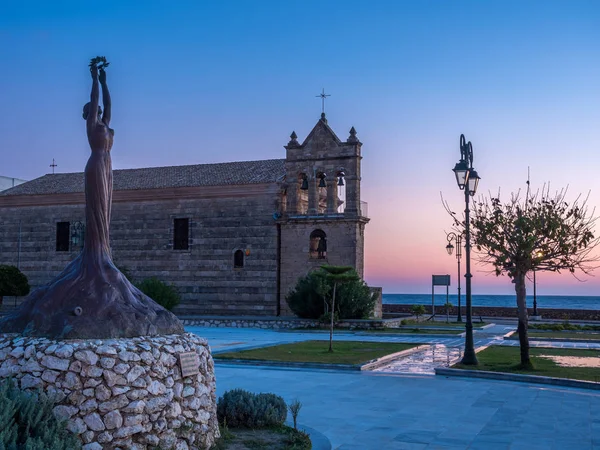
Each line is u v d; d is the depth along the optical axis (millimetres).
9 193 58562
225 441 12195
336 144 50062
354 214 49031
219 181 53438
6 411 8695
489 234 24453
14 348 10219
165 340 11062
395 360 27438
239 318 48938
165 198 54406
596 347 33875
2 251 58469
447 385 20156
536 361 26312
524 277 24266
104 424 9734
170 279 53812
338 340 37094
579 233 24438
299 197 51719
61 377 9766
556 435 13617
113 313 11000
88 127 12000
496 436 13516
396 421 14914
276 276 51188
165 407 10469
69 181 60969
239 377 21531
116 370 9969
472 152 26562
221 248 52750
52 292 11180
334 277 29500
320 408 16375
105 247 11906
